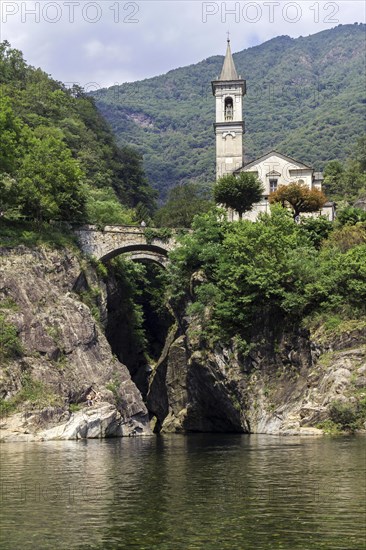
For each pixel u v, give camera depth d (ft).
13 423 216.74
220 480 118.32
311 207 320.29
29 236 271.69
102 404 238.68
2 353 231.50
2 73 463.01
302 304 228.22
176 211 396.16
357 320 219.82
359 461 135.85
